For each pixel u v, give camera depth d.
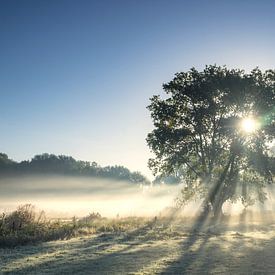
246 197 57.31
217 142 55.62
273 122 54.94
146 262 16.09
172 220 42.22
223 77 54.53
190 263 15.95
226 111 55.62
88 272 14.09
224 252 19.02
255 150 54.19
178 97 56.53
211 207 54.84
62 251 18.77
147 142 56.91
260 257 17.55
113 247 20.38
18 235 21.73
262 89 54.72
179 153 55.69
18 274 13.78
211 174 56.28
